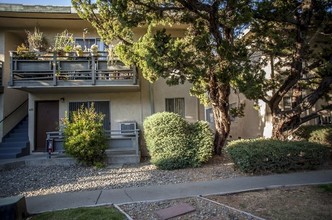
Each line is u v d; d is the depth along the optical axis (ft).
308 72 32.78
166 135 30.63
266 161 25.93
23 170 31.42
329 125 37.47
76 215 15.85
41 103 42.04
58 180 26.73
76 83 36.09
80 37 43.62
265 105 42.29
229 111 34.86
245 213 15.31
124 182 24.86
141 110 42.60
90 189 22.84
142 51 26.78
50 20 40.91
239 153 26.71
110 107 42.37
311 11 29.43
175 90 43.65
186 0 23.89
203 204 17.21
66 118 34.99
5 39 42.11
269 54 31.71
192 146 30.83
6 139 40.60
